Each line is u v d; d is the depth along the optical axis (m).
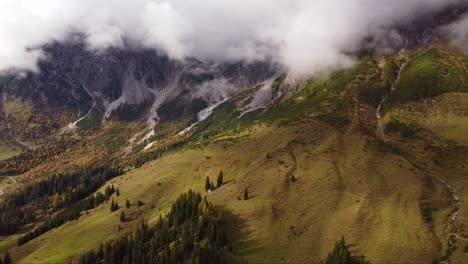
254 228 173.50
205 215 173.88
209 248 153.25
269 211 185.50
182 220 182.12
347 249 151.88
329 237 168.25
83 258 172.50
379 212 184.88
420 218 179.12
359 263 148.75
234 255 157.00
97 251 180.12
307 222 179.12
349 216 181.50
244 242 165.25
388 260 150.25
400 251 154.88
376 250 156.38
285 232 171.75
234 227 174.50
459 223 174.62
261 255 157.62
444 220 178.75
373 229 171.12
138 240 172.62
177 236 171.62
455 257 150.50
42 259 186.12
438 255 153.12
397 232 167.50
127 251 170.38
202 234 167.88
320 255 157.38
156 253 164.88
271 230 172.50
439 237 164.88
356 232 169.38
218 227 166.25
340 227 174.00
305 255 157.75
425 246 157.62
